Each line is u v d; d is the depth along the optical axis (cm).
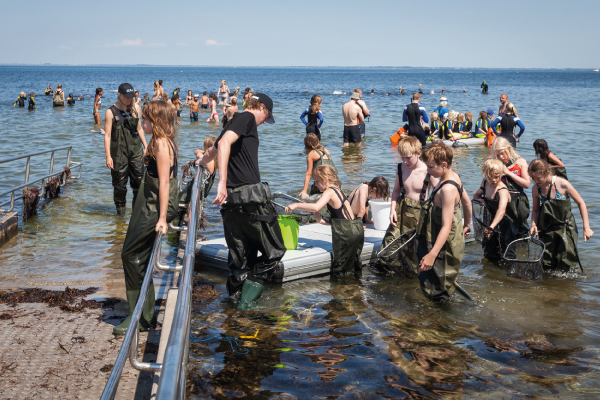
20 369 312
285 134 1809
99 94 2006
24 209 708
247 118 408
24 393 286
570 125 2159
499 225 590
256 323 417
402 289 509
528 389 322
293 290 504
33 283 473
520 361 359
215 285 506
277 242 446
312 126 1422
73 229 675
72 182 985
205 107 3002
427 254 454
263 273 457
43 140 1559
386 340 390
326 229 679
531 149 1498
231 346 374
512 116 1248
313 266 543
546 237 562
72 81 9019
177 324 170
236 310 444
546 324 424
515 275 543
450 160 444
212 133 1839
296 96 4956
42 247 594
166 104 361
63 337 358
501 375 339
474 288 508
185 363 187
